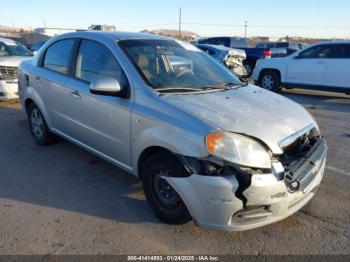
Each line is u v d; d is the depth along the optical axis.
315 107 8.97
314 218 3.40
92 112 3.93
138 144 3.35
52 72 4.69
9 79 7.82
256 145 2.79
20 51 9.29
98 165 4.59
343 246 2.99
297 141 3.15
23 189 3.91
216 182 2.71
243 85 4.12
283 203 2.83
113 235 3.09
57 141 5.39
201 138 2.79
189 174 2.82
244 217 2.80
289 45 27.06
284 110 3.40
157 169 3.16
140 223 3.28
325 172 4.48
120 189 3.94
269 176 2.74
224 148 2.74
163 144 3.03
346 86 10.05
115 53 3.75
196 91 3.52
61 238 3.03
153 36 4.31
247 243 3.01
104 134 3.84
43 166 4.54
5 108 7.79
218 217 2.78
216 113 3.02
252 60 17.95
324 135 6.21
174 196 3.10
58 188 3.95
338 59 10.09
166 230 3.17
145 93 3.34
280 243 3.02
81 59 4.23
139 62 3.63
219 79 4.05
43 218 3.33
